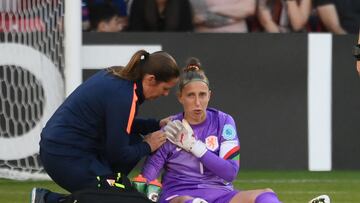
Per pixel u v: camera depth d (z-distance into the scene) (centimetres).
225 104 3525
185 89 2050
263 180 3316
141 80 1989
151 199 2017
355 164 3572
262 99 3531
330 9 3784
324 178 3372
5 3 3259
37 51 3253
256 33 3519
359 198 2933
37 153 3253
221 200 2025
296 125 3547
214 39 3506
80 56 3234
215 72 3516
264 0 3738
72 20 3200
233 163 2039
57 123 2019
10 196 2902
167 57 1981
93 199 1939
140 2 3688
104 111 1986
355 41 3534
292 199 2891
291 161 3556
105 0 3728
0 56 3259
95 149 2023
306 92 3541
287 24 3759
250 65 3525
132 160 2003
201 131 2070
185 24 3697
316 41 3528
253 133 3541
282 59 3531
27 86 3259
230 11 3712
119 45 3475
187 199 1984
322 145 3556
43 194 2064
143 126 2138
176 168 2064
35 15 3256
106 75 2011
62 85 3238
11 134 3256
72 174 1997
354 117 3556
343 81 3544
